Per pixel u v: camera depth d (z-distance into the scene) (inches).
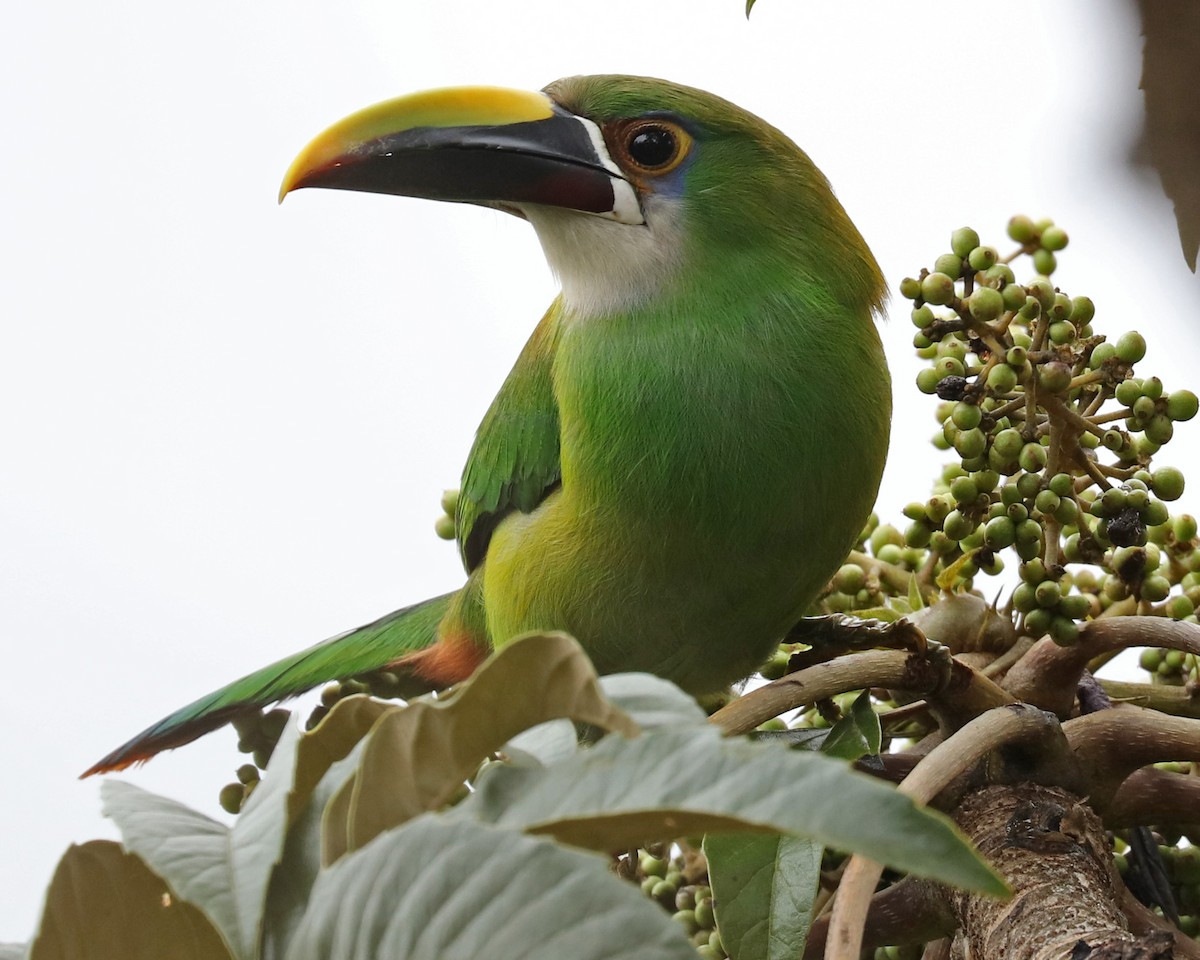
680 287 133.6
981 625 109.0
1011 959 82.2
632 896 45.7
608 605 137.1
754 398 129.3
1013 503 103.8
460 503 157.9
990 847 90.1
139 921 61.2
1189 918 112.8
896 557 133.8
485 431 152.6
